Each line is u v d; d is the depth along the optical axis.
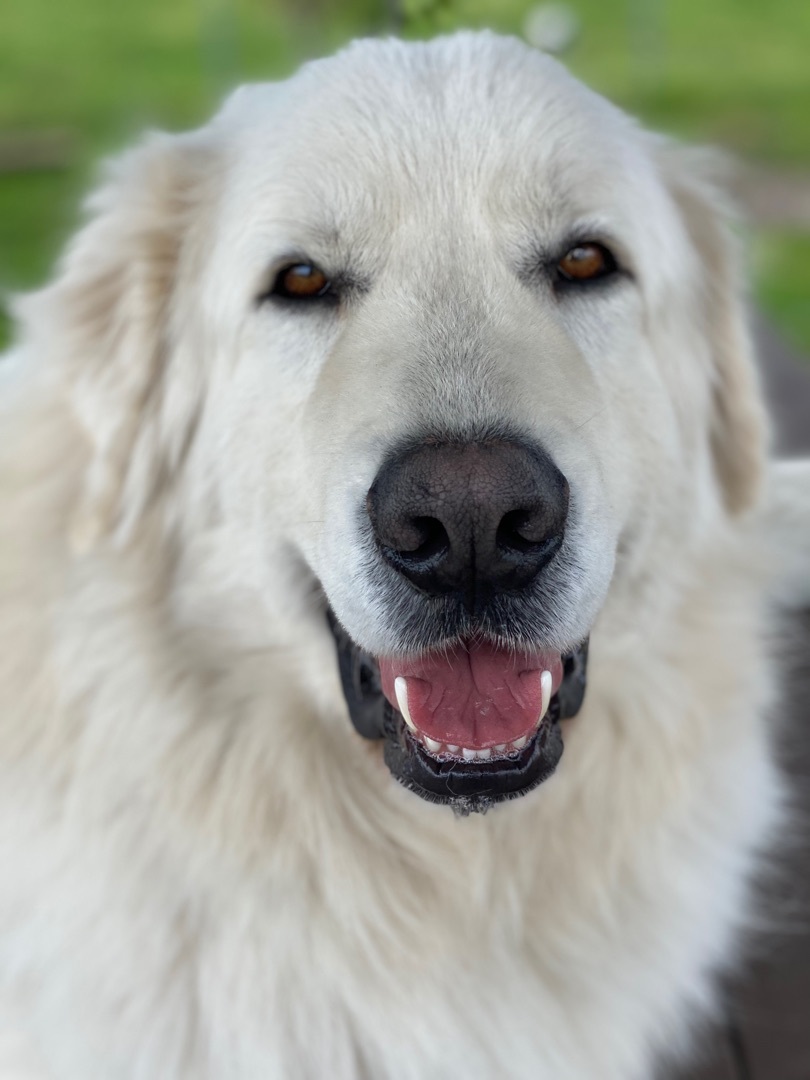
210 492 0.55
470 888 0.54
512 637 0.47
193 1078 0.54
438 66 0.53
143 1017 0.54
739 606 0.59
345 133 0.52
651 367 0.55
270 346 0.53
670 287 0.57
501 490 0.45
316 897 0.54
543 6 1.98
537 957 0.55
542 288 0.53
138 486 0.56
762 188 2.67
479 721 0.49
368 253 0.52
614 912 0.56
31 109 4.15
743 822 0.58
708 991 0.61
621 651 0.55
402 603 0.47
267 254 0.53
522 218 0.52
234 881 0.53
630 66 4.56
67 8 5.79
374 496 0.46
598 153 0.54
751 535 0.61
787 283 1.91
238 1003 0.53
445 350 0.48
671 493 0.56
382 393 0.48
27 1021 0.56
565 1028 0.55
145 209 0.57
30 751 0.55
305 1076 0.54
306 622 0.54
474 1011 0.54
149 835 0.54
